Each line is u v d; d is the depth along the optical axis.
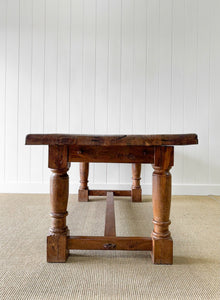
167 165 1.14
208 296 0.90
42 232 1.55
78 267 1.11
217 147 2.77
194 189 2.75
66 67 2.77
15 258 1.20
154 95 2.77
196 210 2.11
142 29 2.76
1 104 2.77
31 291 0.92
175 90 2.77
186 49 2.76
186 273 1.07
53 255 1.16
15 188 2.76
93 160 1.16
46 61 2.76
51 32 2.76
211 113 2.77
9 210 2.05
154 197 1.17
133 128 2.77
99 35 2.76
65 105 2.77
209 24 2.76
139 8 2.76
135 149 1.16
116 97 2.77
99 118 2.77
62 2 2.76
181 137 1.04
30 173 2.77
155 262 1.15
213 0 2.75
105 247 1.18
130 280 1.01
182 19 2.76
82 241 1.18
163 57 2.76
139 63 2.76
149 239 1.19
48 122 2.77
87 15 2.76
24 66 2.77
